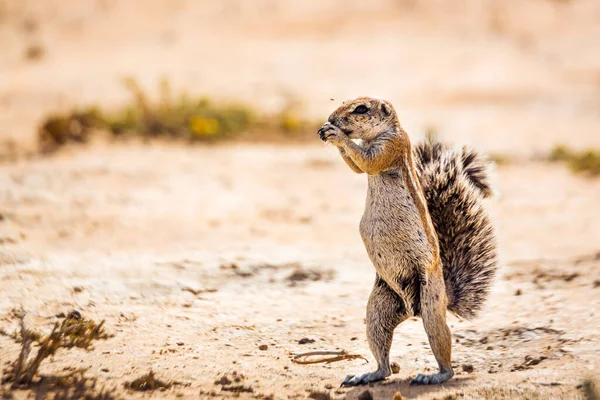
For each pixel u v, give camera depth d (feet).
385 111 40.16
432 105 193.26
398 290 40.88
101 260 64.08
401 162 40.29
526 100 202.59
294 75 222.07
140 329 49.11
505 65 245.45
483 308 43.06
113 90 189.06
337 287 60.39
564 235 79.30
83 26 279.69
